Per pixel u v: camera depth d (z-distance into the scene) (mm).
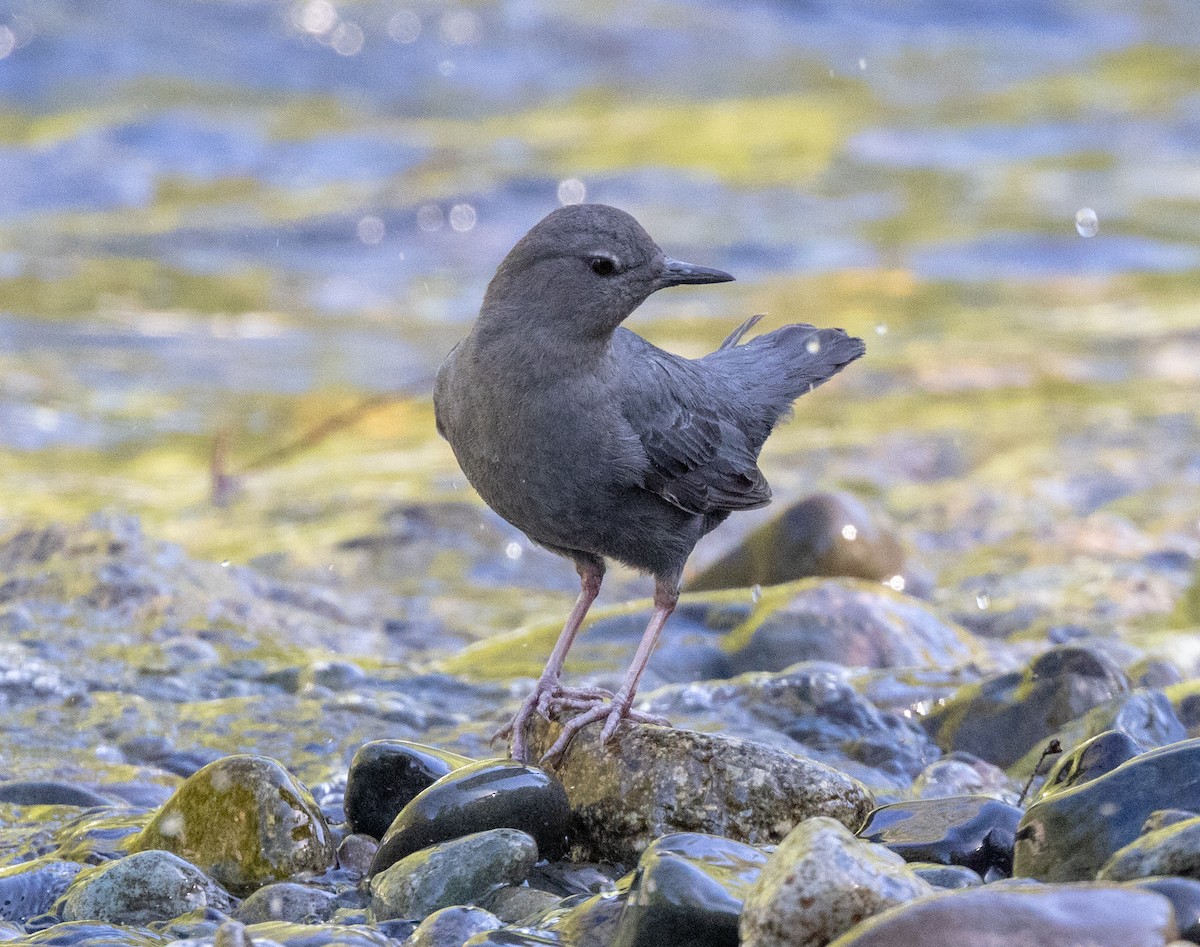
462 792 6551
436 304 20359
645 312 19984
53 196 23562
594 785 6906
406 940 5871
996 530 13656
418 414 17484
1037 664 8617
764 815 6602
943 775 8023
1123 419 16656
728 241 22672
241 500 14344
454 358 7473
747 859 5656
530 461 7270
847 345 9125
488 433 7270
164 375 17641
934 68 33344
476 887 6219
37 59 28250
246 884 6582
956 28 36812
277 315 19844
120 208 23391
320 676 9562
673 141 27672
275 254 22016
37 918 6309
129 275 20969
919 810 6480
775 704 8953
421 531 13594
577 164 26016
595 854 6809
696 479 7891
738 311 19969
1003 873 6145
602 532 7605
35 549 11438
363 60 30641
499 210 23672
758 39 34938
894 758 8406
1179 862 5211
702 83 31562
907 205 24719
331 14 32219
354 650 10734
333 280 21188
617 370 7508
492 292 7289
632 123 28750
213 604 10859
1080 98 31125
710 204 24406
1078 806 5805
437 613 11820
